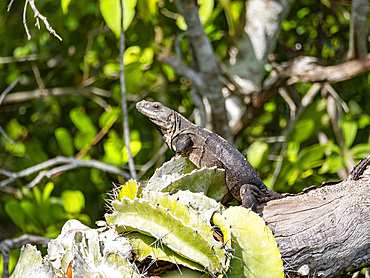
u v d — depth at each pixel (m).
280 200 4.11
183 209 3.46
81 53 9.27
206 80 7.27
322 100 8.07
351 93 8.98
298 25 9.68
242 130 8.29
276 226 3.84
